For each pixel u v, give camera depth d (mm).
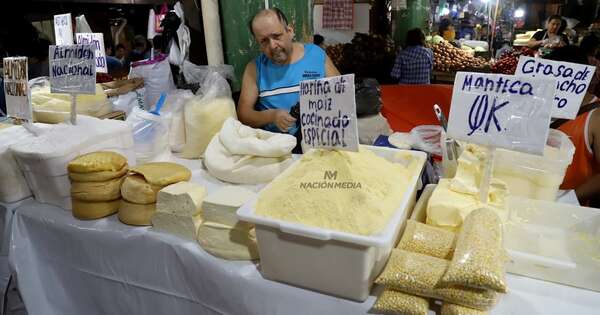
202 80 1809
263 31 1768
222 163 1328
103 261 1245
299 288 908
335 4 4594
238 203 1001
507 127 908
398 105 2461
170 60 1944
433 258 828
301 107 1032
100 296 1325
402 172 1053
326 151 1005
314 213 852
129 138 1409
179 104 1630
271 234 876
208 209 1021
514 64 3539
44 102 1624
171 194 1076
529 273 879
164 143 1544
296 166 1083
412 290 788
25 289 1378
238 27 2086
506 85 905
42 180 1307
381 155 1215
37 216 1310
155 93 1885
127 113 1785
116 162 1223
